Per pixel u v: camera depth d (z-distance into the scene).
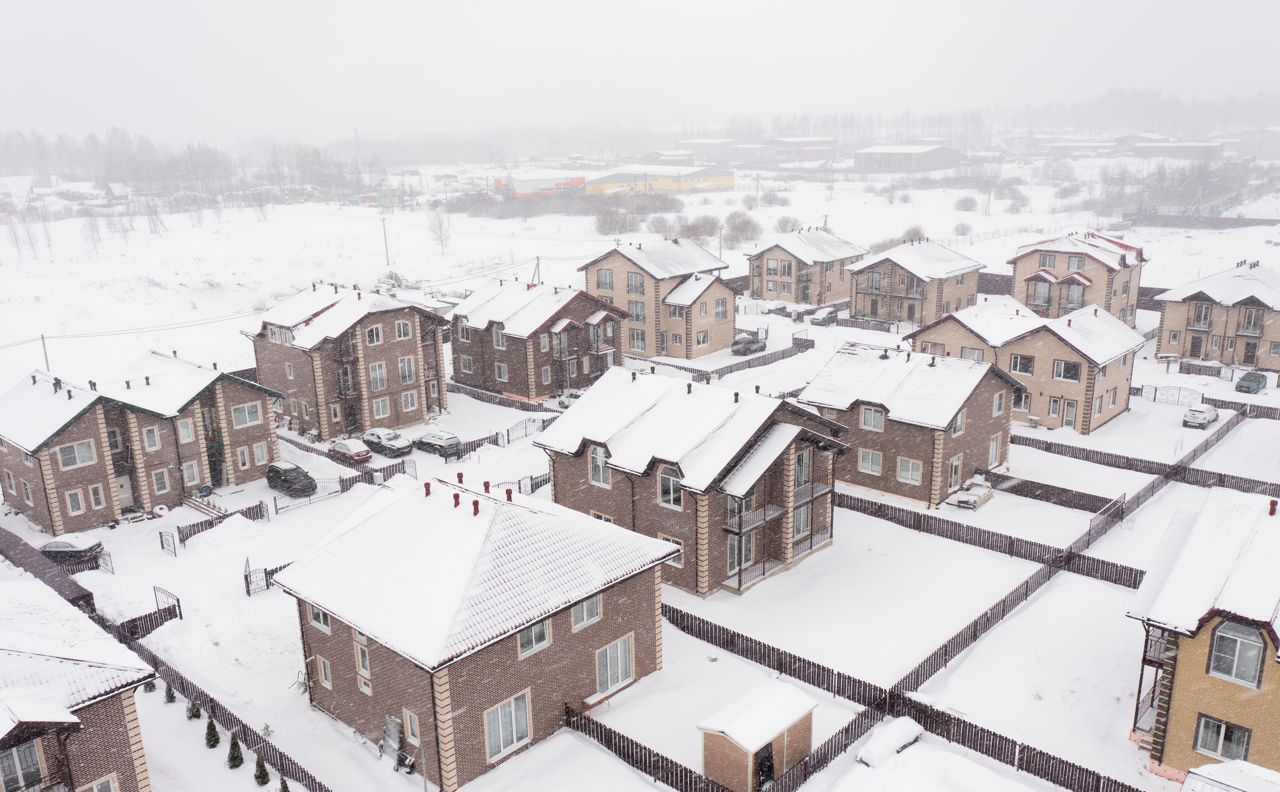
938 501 49.03
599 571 31.58
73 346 83.69
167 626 38.12
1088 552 44.12
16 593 29.36
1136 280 85.62
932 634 37.50
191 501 51.66
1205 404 63.16
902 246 91.50
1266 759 26.62
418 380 64.94
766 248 99.75
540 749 30.41
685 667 35.53
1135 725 30.30
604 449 42.44
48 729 23.42
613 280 81.88
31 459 47.06
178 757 30.20
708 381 71.56
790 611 39.44
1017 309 66.00
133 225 150.50
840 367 53.34
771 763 28.27
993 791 26.53
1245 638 26.45
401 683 28.78
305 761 30.20
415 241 140.50
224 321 94.88
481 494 33.09
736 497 38.50
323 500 52.09
